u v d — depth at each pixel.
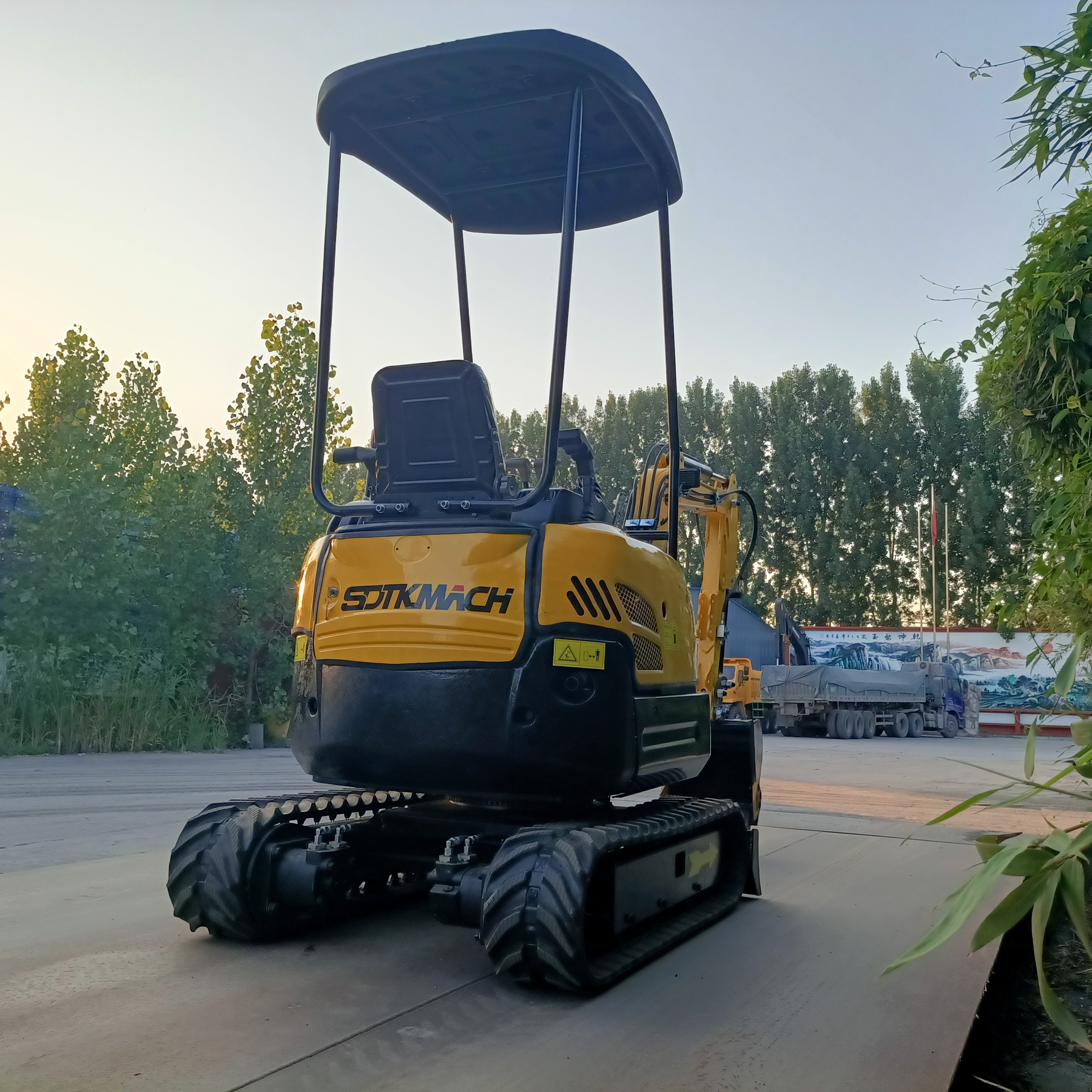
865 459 48.59
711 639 7.19
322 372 4.30
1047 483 3.51
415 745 4.01
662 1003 3.68
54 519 14.97
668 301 4.88
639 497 6.96
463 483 4.19
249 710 17.41
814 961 4.27
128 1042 3.17
